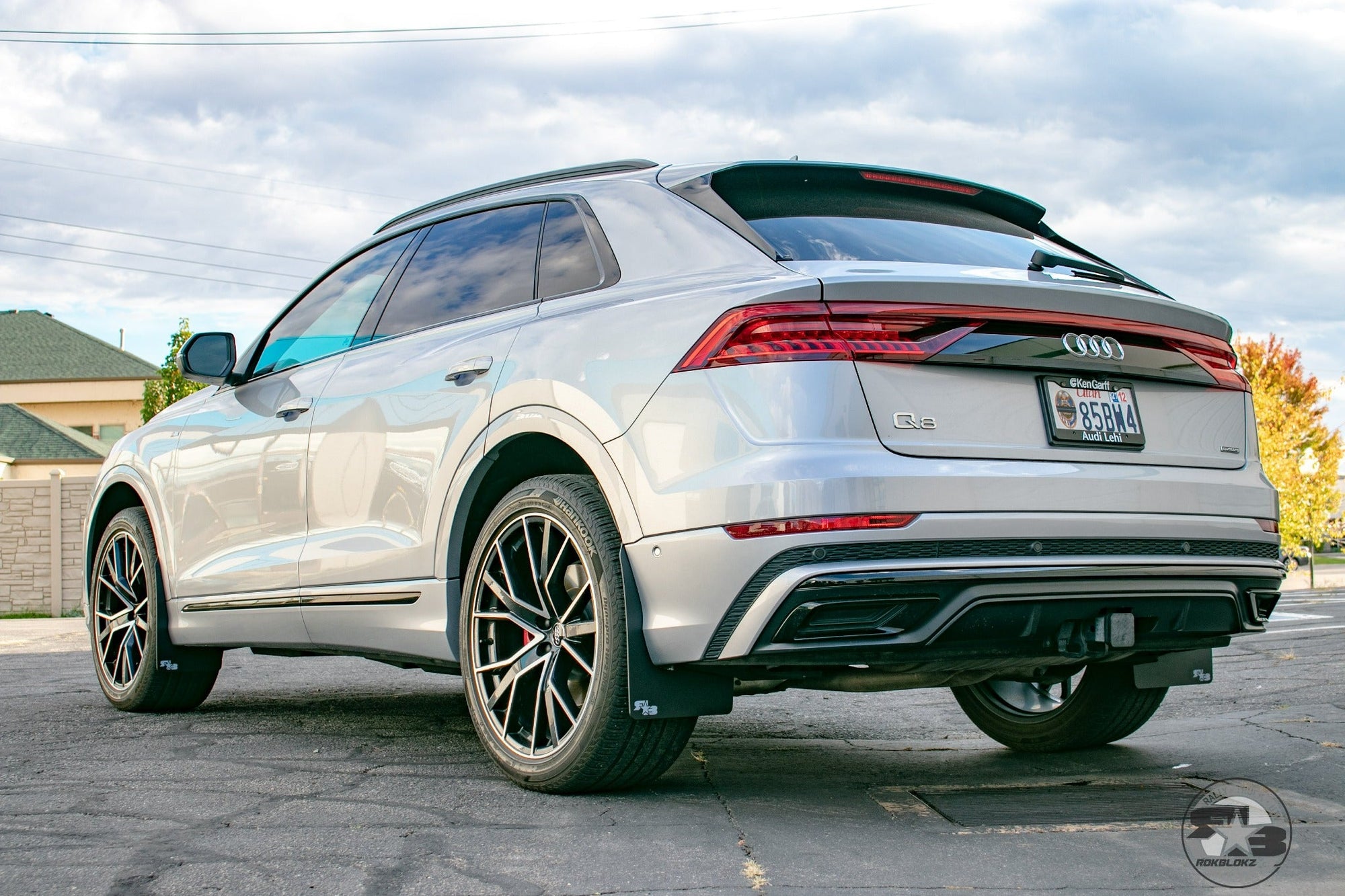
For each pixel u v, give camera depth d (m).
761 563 2.66
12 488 16.78
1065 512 2.83
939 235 3.38
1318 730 4.25
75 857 2.58
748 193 3.35
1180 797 3.20
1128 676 3.73
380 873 2.45
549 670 3.18
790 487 2.63
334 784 3.34
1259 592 3.22
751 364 2.76
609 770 3.04
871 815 2.96
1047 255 3.46
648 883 2.36
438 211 4.23
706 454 2.79
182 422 4.91
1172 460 3.11
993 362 2.85
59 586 16.67
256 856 2.58
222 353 4.62
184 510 4.73
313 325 4.48
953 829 2.81
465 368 3.53
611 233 3.42
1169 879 2.41
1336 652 7.07
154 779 3.42
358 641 3.87
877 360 2.76
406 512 3.67
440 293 3.94
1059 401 2.94
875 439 2.71
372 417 3.86
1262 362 34.91
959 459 2.77
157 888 2.36
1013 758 3.93
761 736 4.48
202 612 4.60
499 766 3.31
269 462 4.30
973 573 2.69
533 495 3.22
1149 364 3.11
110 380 40.06
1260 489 3.27
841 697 5.68
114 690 5.00
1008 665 3.04
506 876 2.42
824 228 3.22
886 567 2.63
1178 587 2.98
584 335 3.19
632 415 2.96
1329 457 34.03
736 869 2.46
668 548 2.82
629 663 2.91
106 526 5.39
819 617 2.66
